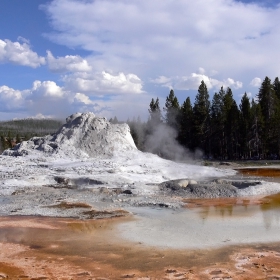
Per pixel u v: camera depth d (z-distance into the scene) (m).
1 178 27.84
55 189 25.64
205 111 63.56
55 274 10.49
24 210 19.23
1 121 180.00
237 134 62.16
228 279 9.97
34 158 36.00
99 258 11.84
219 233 14.71
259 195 24.03
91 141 39.84
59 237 14.33
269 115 60.84
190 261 11.46
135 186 25.78
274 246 12.95
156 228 15.59
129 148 40.97
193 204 21.17
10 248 12.97
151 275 10.34
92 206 20.28
